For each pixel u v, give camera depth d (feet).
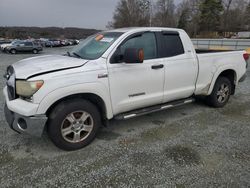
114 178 9.21
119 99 11.94
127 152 11.11
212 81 16.15
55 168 9.80
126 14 237.86
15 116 10.29
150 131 13.44
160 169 9.81
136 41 12.49
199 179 9.20
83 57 12.16
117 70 11.54
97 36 13.51
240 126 14.24
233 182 9.04
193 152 11.15
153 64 12.76
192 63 14.57
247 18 212.84
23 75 10.04
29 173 9.45
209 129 13.76
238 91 22.71
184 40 14.43
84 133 11.48
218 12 203.72
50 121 10.38
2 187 8.63
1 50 92.63
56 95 9.96
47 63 11.03
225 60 16.67
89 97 11.27
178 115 16.01
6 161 10.25
